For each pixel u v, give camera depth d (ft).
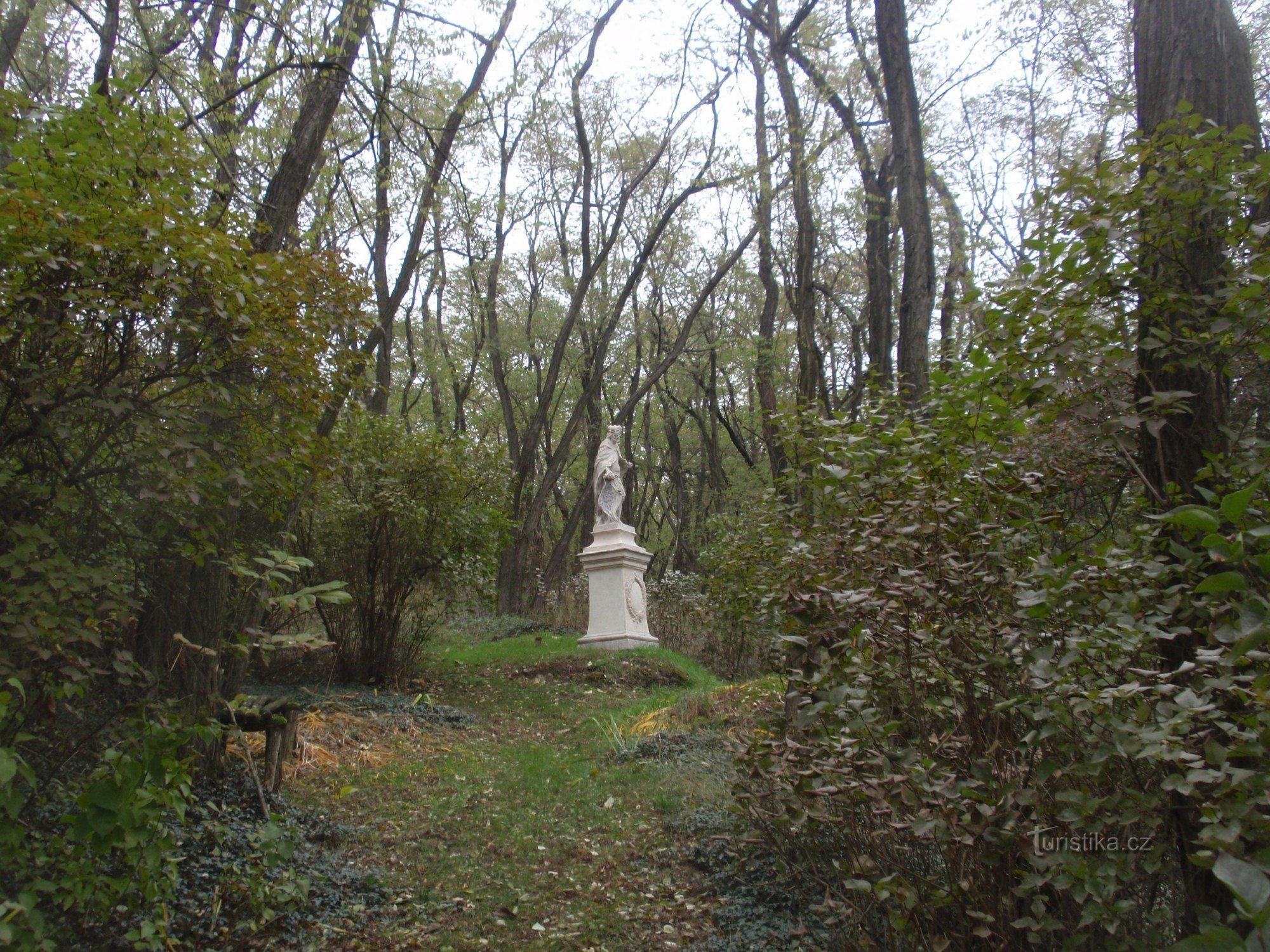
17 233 10.42
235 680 18.43
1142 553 10.23
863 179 48.62
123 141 11.94
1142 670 8.09
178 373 12.35
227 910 13.44
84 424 11.82
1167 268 11.03
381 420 35.99
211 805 14.58
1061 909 9.46
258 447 13.38
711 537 66.64
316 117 20.56
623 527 51.42
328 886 15.23
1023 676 9.82
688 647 50.31
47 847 10.44
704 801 20.40
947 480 11.80
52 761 11.46
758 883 15.57
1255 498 9.52
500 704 35.42
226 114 22.03
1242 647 6.68
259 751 20.95
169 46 23.52
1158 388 11.24
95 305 10.77
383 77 25.90
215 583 16.25
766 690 29.12
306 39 21.22
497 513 39.75
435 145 26.25
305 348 13.65
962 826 9.24
